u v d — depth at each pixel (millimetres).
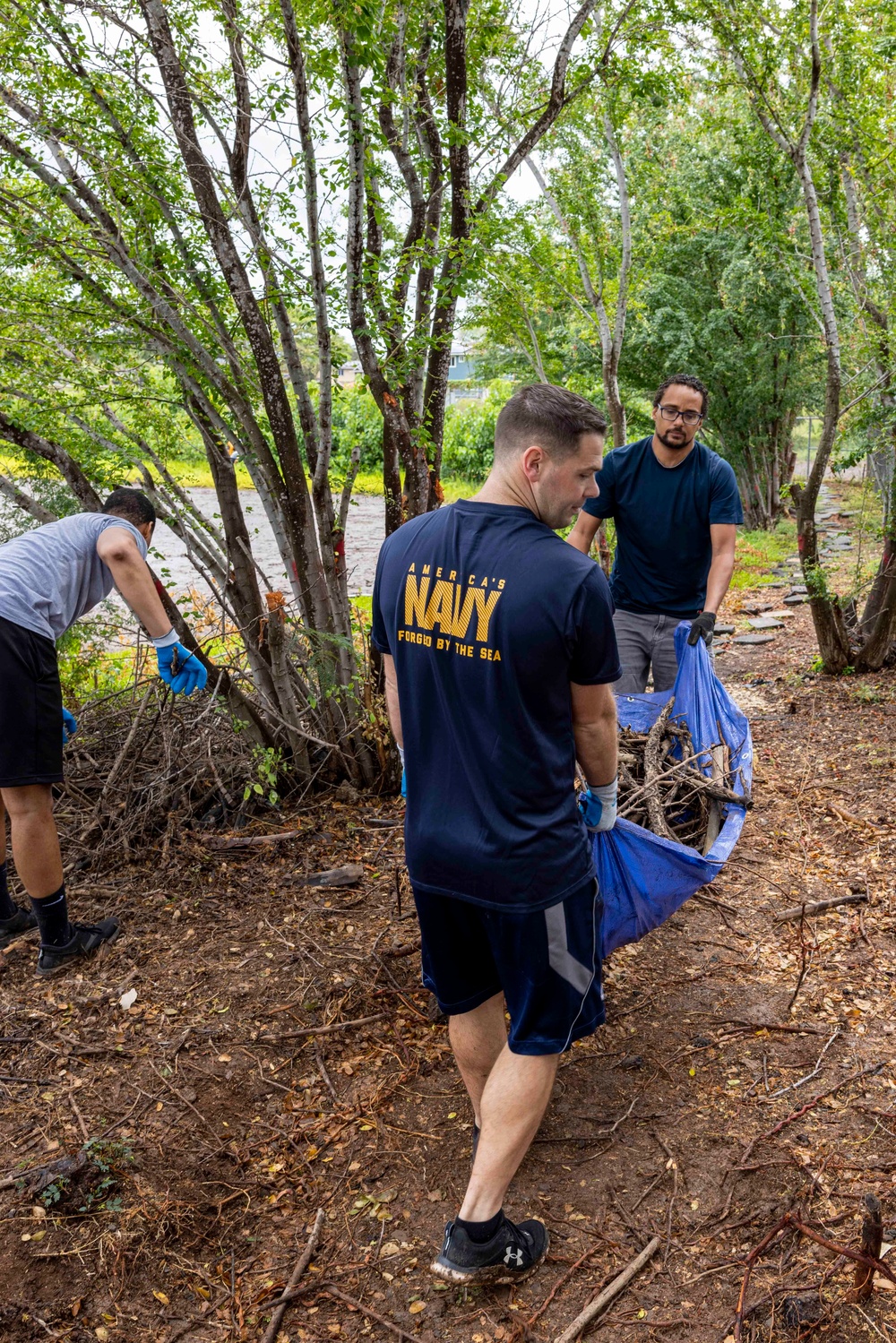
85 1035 3025
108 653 6234
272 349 4152
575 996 2074
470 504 2057
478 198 4488
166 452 5051
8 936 3588
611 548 9539
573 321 11484
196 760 4480
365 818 4559
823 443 6520
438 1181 2480
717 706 3861
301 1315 2133
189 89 4039
